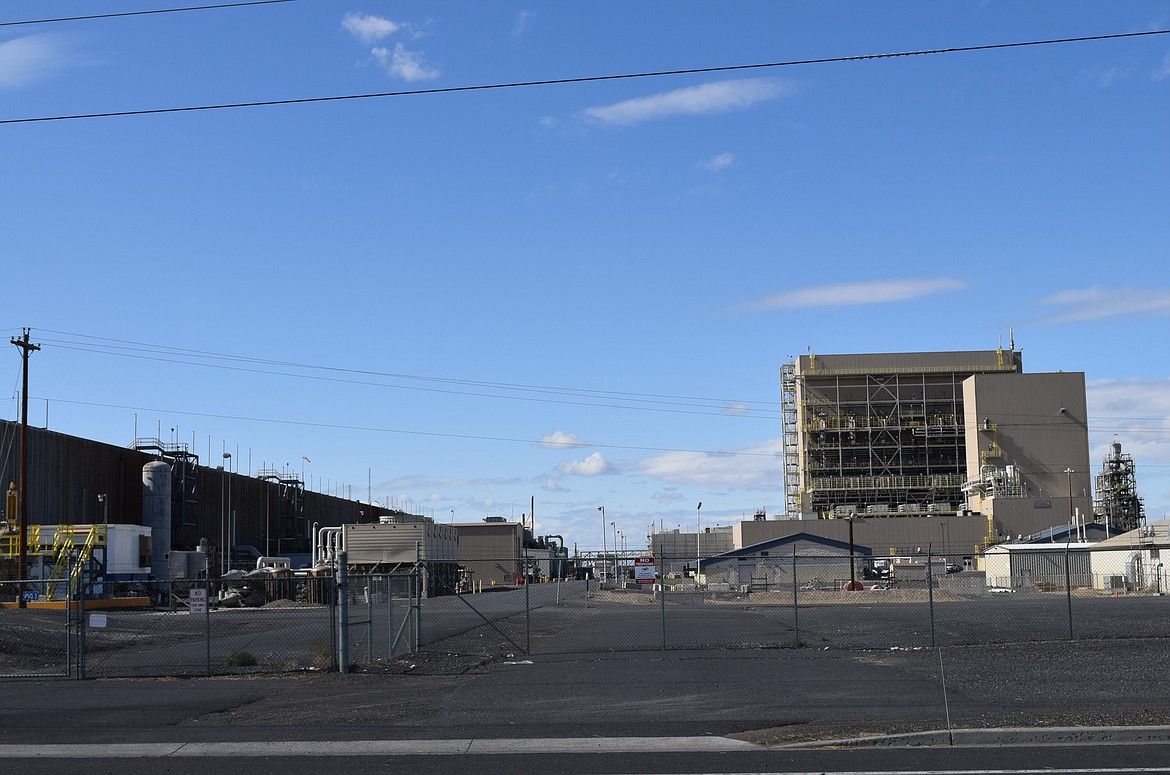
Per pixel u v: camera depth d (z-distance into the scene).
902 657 25.08
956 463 125.06
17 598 53.78
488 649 28.66
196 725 16.27
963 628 35.03
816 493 123.81
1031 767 12.28
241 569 86.75
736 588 76.44
